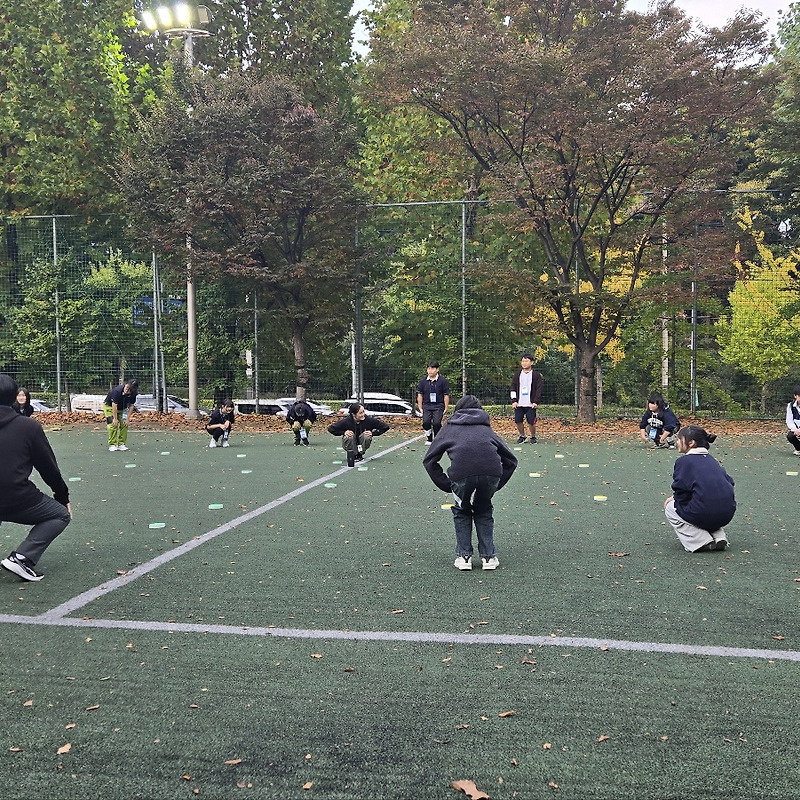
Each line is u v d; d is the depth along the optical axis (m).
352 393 20.86
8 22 22.44
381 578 5.39
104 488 9.56
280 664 3.82
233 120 18.91
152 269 21.17
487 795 2.63
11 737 3.07
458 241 20.77
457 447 5.53
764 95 17.03
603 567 5.65
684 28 16.61
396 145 27.03
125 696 3.45
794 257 18.61
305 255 20.48
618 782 2.71
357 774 2.78
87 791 2.69
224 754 2.93
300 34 26.23
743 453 13.33
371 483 9.95
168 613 4.64
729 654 3.91
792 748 2.94
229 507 8.22
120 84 22.16
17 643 4.13
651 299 17.81
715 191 18.03
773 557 5.93
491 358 19.75
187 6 20.12
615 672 3.69
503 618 4.50
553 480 10.11
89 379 21.59
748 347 18.72
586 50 16.97
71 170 21.59
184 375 21.33
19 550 5.34
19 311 21.61
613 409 20.22
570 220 18.31
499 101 17.25
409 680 3.61
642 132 16.02
